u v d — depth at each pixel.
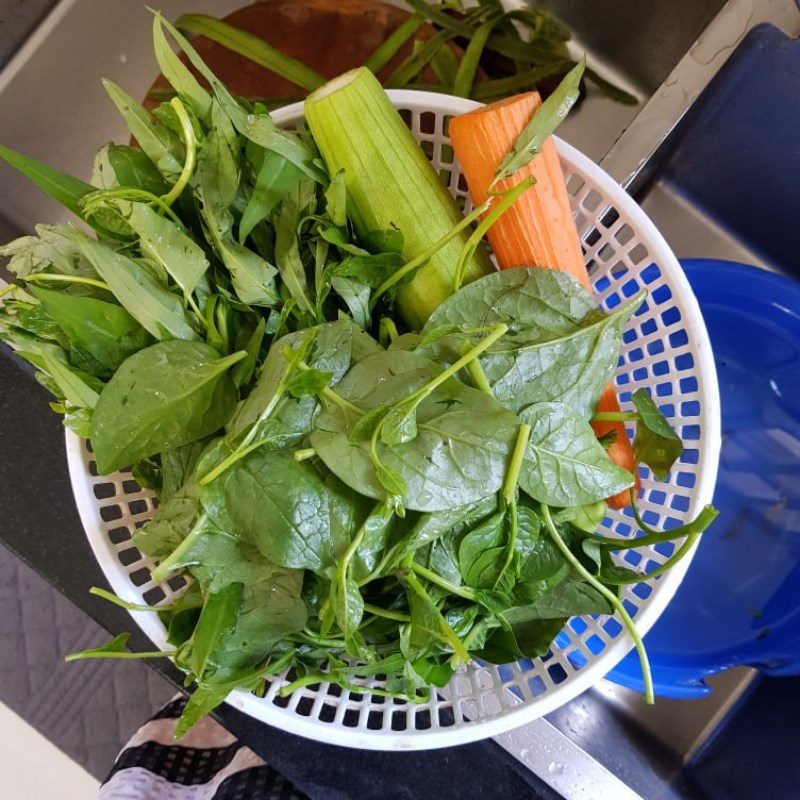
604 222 0.80
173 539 0.47
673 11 0.76
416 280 0.54
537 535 0.47
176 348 0.48
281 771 0.61
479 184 0.54
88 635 1.02
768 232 0.80
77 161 0.86
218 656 0.47
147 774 0.78
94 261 0.45
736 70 0.67
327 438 0.44
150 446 0.46
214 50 0.79
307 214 0.52
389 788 0.61
